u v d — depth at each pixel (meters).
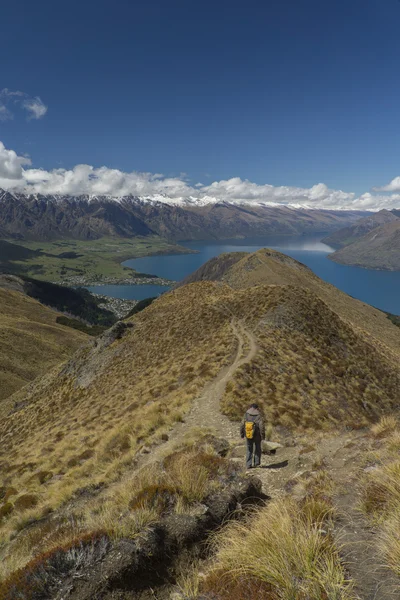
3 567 7.37
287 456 13.23
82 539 5.67
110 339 54.16
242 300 49.44
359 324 89.12
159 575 5.35
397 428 11.84
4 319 133.00
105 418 25.58
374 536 5.17
